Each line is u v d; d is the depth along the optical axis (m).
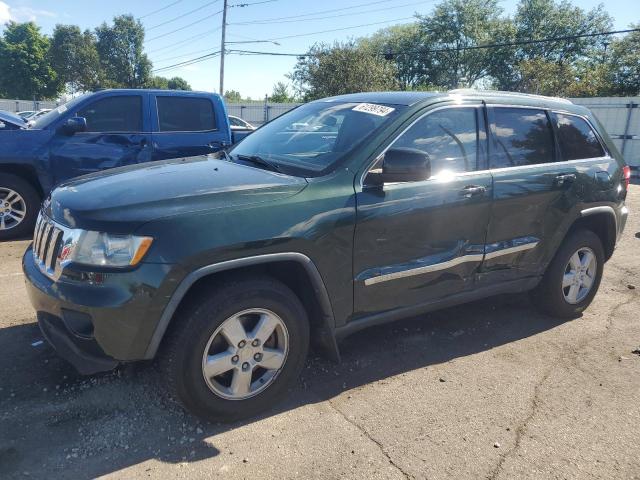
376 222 3.23
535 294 4.63
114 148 7.04
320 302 3.13
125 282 2.57
